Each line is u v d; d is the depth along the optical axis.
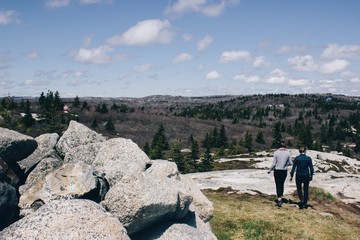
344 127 160.38
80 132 12.59
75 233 6.57
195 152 68.25
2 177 8.82
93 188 9.04
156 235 8.73
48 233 6.47
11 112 74.62
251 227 13.19
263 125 170.38
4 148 10.14
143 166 10.85
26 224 6.64
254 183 22.08
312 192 18.58
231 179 24.02
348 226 14.27
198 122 125.25
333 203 17.47
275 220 14.03
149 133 100.12
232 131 124.12
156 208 8.38
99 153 11.21
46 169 11.00
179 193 9.49
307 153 63.00
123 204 8.16
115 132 93.00
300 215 14.78
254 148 96.31
